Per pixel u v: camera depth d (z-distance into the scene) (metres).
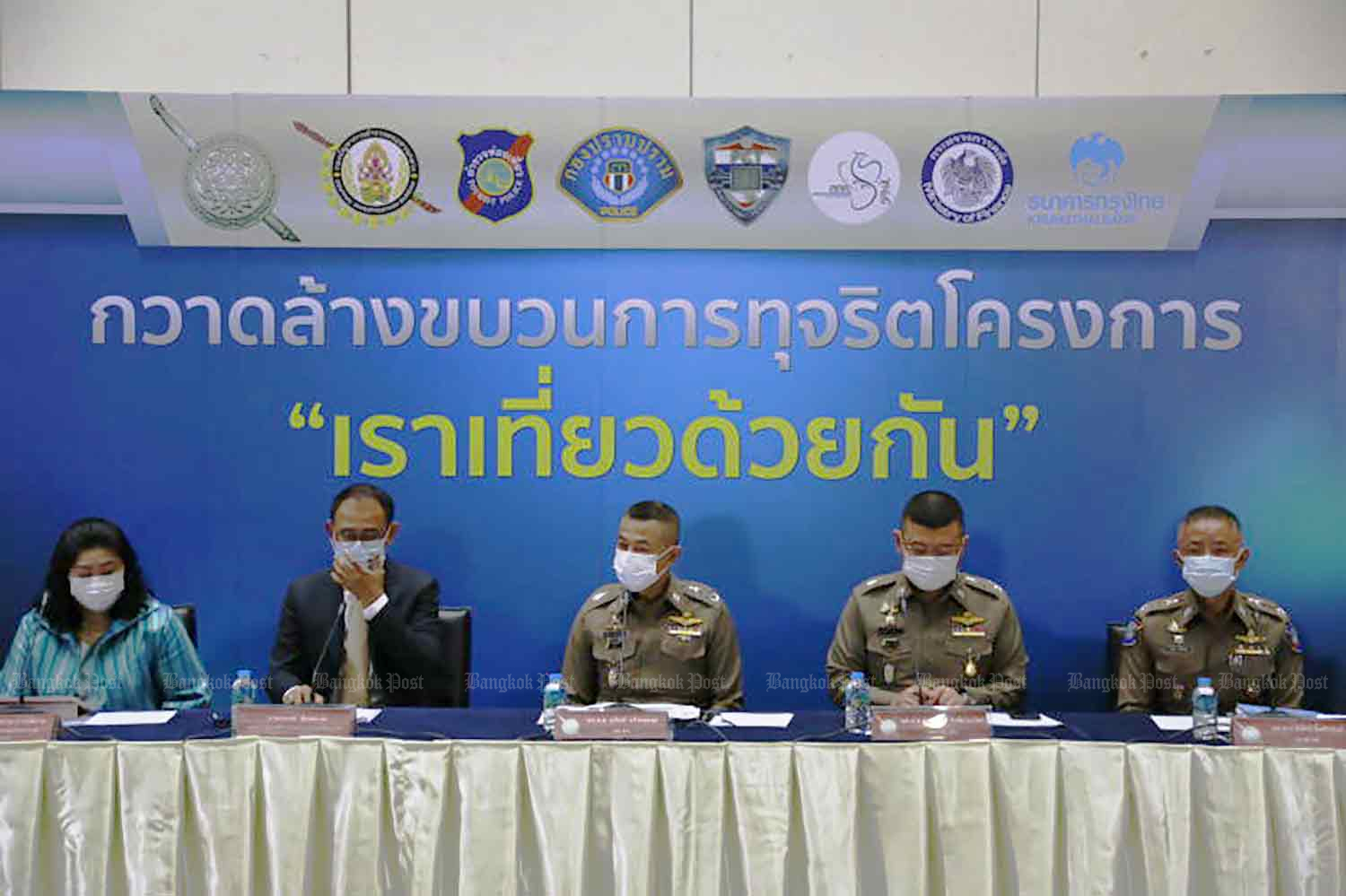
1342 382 3.74
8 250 3.76
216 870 2.78
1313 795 2.72
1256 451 3.77
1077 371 3.78
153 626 3.48
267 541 3.83
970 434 3.80
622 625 3.49
